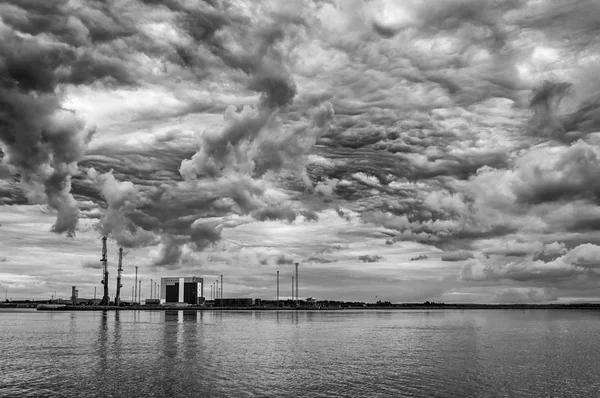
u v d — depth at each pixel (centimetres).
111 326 14125
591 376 5825
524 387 5203
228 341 9744
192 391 4962
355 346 8975
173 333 11625
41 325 14675
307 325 15300
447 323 17675
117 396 4778
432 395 4822
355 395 4797
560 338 11025
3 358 7200
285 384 5284
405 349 8525
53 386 5206
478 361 7025
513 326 15925
